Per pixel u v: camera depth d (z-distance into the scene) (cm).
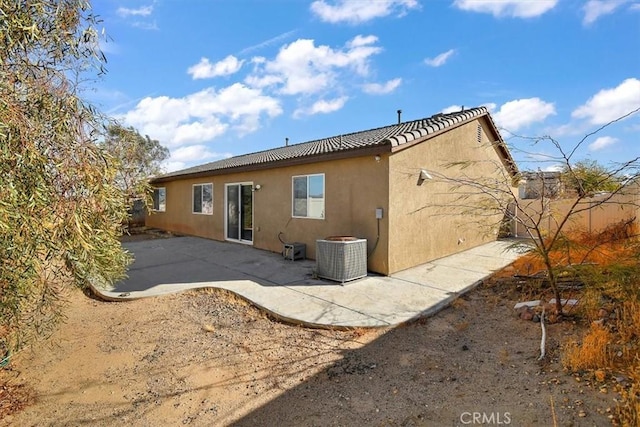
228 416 316
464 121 977
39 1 310
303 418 307
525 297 559
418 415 301
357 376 375
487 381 344
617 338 378
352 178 832
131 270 855
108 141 397
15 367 416
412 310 547
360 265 738
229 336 489
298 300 605
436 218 909
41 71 322
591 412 274
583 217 940
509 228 1198
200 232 1459
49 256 315
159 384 373
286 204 1026
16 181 261
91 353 449
